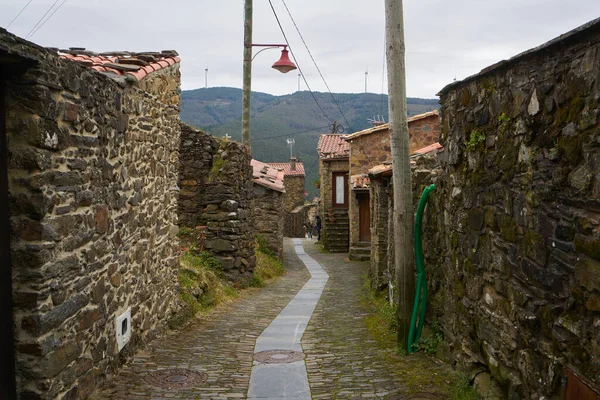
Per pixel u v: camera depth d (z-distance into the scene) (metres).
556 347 3.50
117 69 6.01
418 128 17.14
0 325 3.62
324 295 12.35
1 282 3.64
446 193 6.02
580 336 3.20
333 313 9.73
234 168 12.88
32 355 3.78
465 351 5.35
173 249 7.95
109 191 5.20
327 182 27.20
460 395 4.77
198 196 13.08
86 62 5.80
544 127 3.68
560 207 3.46
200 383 5.37
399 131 6.55
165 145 7.50
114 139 5.34
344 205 27.20
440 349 6.16
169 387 5.21
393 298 8.65
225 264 12.67
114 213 5.37
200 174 13.08
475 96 5.00
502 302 4.42
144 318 6.52
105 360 5.12
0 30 3.18
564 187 3.40
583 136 3.16
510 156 4.22
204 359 6.26
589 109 3.09
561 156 3.43
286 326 8.41
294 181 41.44
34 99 3.70
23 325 3.76
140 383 5.27
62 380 4.12
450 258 5.90
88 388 4.68
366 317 9.16
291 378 5.61
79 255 4.44
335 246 26.64
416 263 6.69
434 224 6.59
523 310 4.02
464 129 5.31
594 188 3.04
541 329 3.71
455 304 5.74
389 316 8.25
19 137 3.71
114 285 5.37
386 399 4.90
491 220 4.64
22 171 3.74
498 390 4.46
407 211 6.57
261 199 18.33
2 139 3.67
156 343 6.78
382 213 12.62
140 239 6.33
